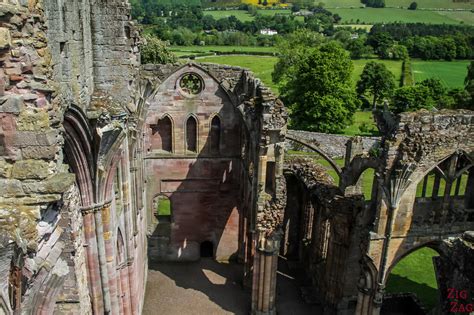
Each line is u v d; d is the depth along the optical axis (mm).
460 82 109500
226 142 33281
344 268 27656
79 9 18547
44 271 10711
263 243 26609
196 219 34906
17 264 9062
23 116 9984
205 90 32219
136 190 27297
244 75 31453
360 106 89500
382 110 24516
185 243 35344
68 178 10641
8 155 10188
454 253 17969
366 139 62188
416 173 22406
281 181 26078
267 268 26984
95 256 20016
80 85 18250
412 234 23562
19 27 9539
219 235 35406
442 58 145250
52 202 10641
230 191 34375
